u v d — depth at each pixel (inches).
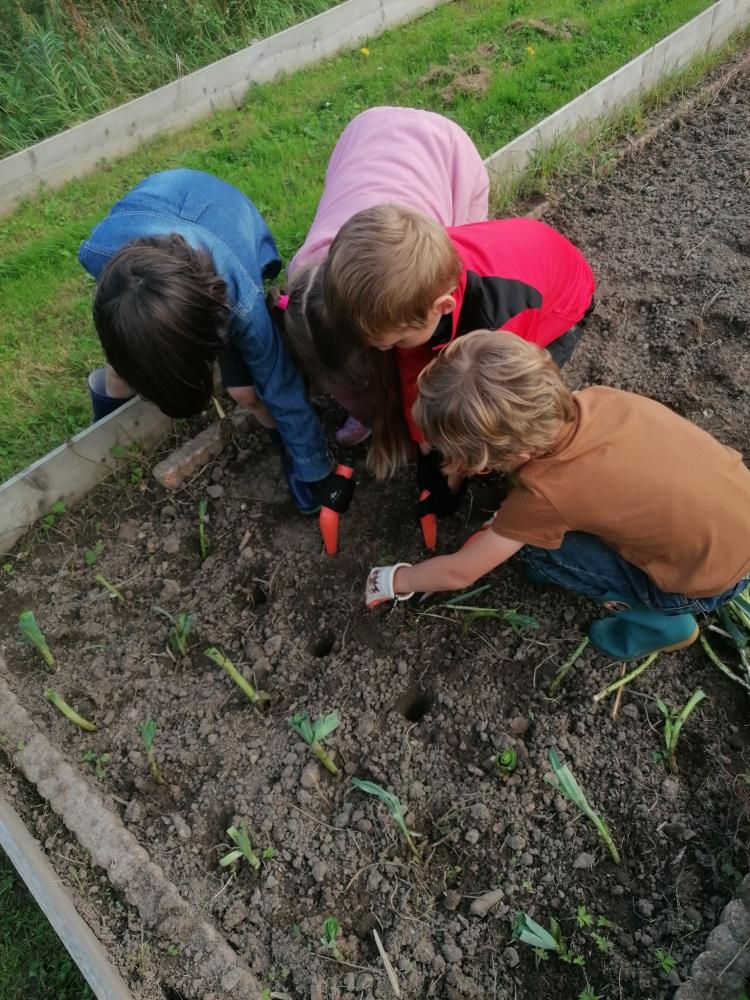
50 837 80.9
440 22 215.5
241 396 98.8
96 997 74.5
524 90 171.6
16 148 194.7
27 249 159.5
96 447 111.3
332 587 99.1
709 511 72.2
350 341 76.9
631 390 114.6
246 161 173.0
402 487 108.1
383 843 79.0
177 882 78.4
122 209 84.0
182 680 93.9
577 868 75.5
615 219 143.4
